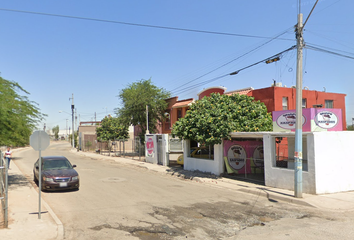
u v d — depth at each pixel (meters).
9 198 10.60
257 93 22.31
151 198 11.03
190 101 29.17
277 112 14.33
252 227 7.48
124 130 39.66
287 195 11.27
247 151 16.16
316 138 11.41
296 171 10.93
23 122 12.78
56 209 9.27
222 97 17.45
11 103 12.11
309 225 7.69
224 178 15.84
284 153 20.72
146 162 26.20
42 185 11.97
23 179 16.11
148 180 15.97
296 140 11.02
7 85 12.87
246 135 14.59
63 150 54.38
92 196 11.32
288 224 7.77
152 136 25.36
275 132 13.18
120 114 32.16
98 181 15.27
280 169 12.87
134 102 30.66
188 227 7.45
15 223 7.50
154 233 6.98
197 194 11.98
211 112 15.48
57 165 13.39
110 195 11.53
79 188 13.11
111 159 30.33
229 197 11.43
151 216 8.47
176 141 23.25
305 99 22.72
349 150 12.11
